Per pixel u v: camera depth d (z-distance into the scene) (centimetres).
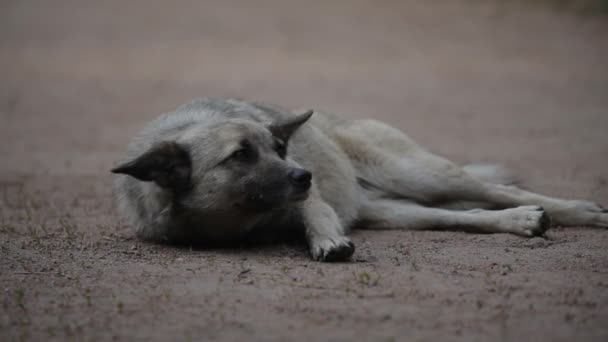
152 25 6244
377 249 1297
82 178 2162
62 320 956
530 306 950
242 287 1061
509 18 5938
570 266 1130
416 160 1539
